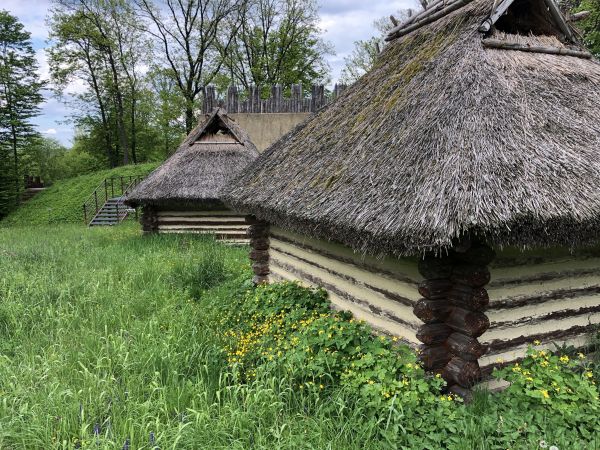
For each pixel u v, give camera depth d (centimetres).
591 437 298
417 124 377
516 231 291
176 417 343
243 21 2852
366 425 314
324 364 378
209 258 838
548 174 316
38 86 3030
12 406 354
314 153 535
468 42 422
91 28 2972
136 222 1923
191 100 2814
